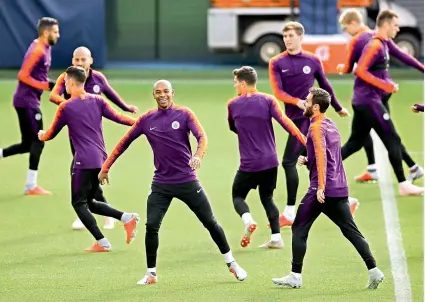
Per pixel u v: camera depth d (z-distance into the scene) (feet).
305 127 109.29
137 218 99.66
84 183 98.94
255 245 102.94
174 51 276.62
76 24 234.99
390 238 105.40
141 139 165.27
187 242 104.58
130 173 140.46
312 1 224.12
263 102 96.58
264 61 248.73
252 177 97.71
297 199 123.75
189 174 87.45
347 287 87.56
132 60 274.16
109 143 160.76
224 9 246.88
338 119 179.63
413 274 91.81
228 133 167.63
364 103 121.80
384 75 121.29
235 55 271.90
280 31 247.29
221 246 88.74
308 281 89.56
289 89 109.70
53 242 104.83
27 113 124.67
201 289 87.20
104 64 241.55
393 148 123.65
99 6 236.22
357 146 125.08
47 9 233.35
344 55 220.23
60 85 109.19
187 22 274.98
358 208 119.14
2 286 88.84
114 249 101.76
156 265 95.55
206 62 268.62
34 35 233.96
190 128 86.74
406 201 122.31
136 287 88.02
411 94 208.03
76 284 89.25
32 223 113.19
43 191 127.85
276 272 92.63
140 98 202.90
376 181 133.49
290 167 109.29
